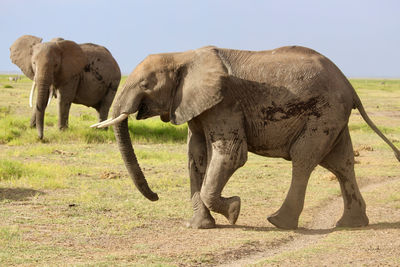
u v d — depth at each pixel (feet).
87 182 60.54
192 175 43.21
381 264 31.76
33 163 70.13
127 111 40.65
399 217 47.01
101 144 93.86
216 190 40.45
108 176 63.67
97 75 101.86
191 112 39.63
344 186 43.80
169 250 35.17
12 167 63.05
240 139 40.45
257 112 40.86
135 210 47.98
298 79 40.52
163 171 71.05
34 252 33.94
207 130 40.86
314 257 33.40
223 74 39.22
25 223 41.93
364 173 72.28
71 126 103.24
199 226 42.01
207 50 40.81
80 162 75.20
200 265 32.09
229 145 40.27
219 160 40.29
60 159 76.89
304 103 40.50
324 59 42.06
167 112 42.16
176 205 50.49
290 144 41.55
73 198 51.62
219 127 40.27
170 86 40.68
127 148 41.91
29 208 47.14
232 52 41.78
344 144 43.14
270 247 36.91
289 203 41.86
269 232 40.78
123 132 41.78
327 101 40.60
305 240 39.09
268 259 32.94
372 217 47.14
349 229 42.14
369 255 33.88
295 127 40.93
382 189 60.64
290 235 39.99
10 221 42.24
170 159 82.17
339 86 41.16
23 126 105.19
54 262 31.76
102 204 49.67
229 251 35.12
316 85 40.50
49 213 45.57
